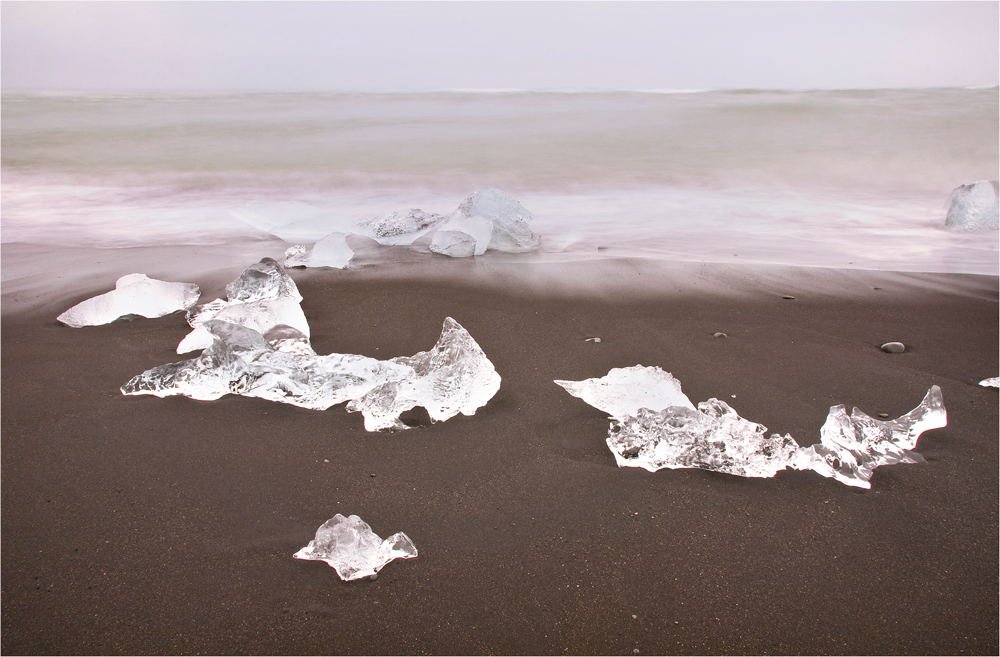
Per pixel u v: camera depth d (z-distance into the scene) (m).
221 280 4.19
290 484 2.15
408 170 8.09
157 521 1.97
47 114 12.01
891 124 10.07
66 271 4.36
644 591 1.73
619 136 9.96
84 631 1.59
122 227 5.66
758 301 3.83
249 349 2.76
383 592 1.71
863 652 1.57
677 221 5.98
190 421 2.50
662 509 2.04
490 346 3.22
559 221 5.99
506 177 7.81
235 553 1.84
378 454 2.31
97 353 3.08
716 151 8.93
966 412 2.59
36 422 2.48
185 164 8.27
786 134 9.73
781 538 1.92
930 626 1.64
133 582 1.74
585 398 2.69
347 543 1.81
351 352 3.18
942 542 1.91
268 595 1.70
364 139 9.88
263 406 2.61
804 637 1.60
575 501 2.07
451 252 4.80
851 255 4.86
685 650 1.56
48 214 6.13
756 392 2.79
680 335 3.35
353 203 6.75
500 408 2.63
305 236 5.37
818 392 2.79
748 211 6.36
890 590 1.74
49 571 1.77
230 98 15.73
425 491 2.12
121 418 2.52
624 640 1.58
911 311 3.67
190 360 2.77
